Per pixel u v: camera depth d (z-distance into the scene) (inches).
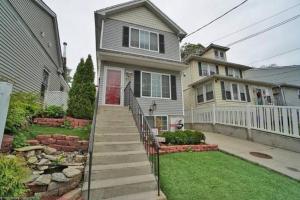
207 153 225.5
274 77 887.1
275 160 201.8
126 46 374.6
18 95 187.9
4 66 223.8
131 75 363.9
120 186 118.8
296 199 120.8
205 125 442.6
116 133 197.0
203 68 629.9
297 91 798.5
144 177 134.6
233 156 217.5
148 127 161.8
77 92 288.5
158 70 393.1
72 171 119.3
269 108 281.3
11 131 152.0
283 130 258.4
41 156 139.6
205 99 565.6
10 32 237.5
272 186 138.6
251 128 305.6
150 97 370.0
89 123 254.2
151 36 409.4
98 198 112.0
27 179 101.9
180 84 409.7
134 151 166.7
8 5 231.3
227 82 568.7
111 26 373.1
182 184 135.2
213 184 137.3
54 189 104.1
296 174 162.4
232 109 354.6
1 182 81.7
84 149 167.6
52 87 442.0
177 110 389.4
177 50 430.0
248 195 123.3
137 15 406.6
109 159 148.6
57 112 258.7
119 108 283.7
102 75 342.3
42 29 357.1
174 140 246.5
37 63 336.8
